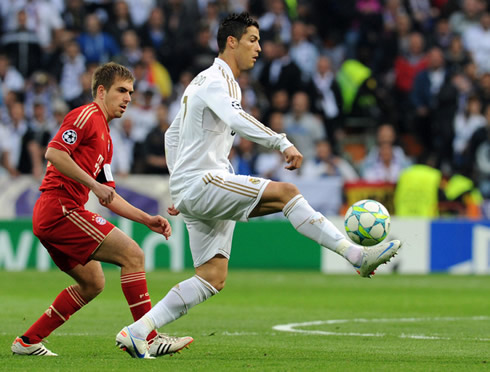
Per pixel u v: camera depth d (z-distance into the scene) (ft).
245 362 59.57
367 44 230.07
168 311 62.64
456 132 215.10
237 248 183.11
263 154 192.44
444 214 184.65
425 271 177.68
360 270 59.00
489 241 178.50
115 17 225.97
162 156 190.29
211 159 62.64
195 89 63.00
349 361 60.49
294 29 221.05
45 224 63.67
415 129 218.38
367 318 100.01
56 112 195.83
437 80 217.77
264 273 173.68
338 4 234.38
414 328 89.35
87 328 87.35
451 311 109.40
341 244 59.31
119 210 65.87
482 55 237.66
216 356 64.08
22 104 200.23
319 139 202.90
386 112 215.10
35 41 216.74
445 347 71.97
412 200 182.50
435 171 184.65
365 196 182.60
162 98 211.61
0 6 220.64
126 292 63.98
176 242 177.68
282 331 85.81
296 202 60.13
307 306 114.93
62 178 63.67
